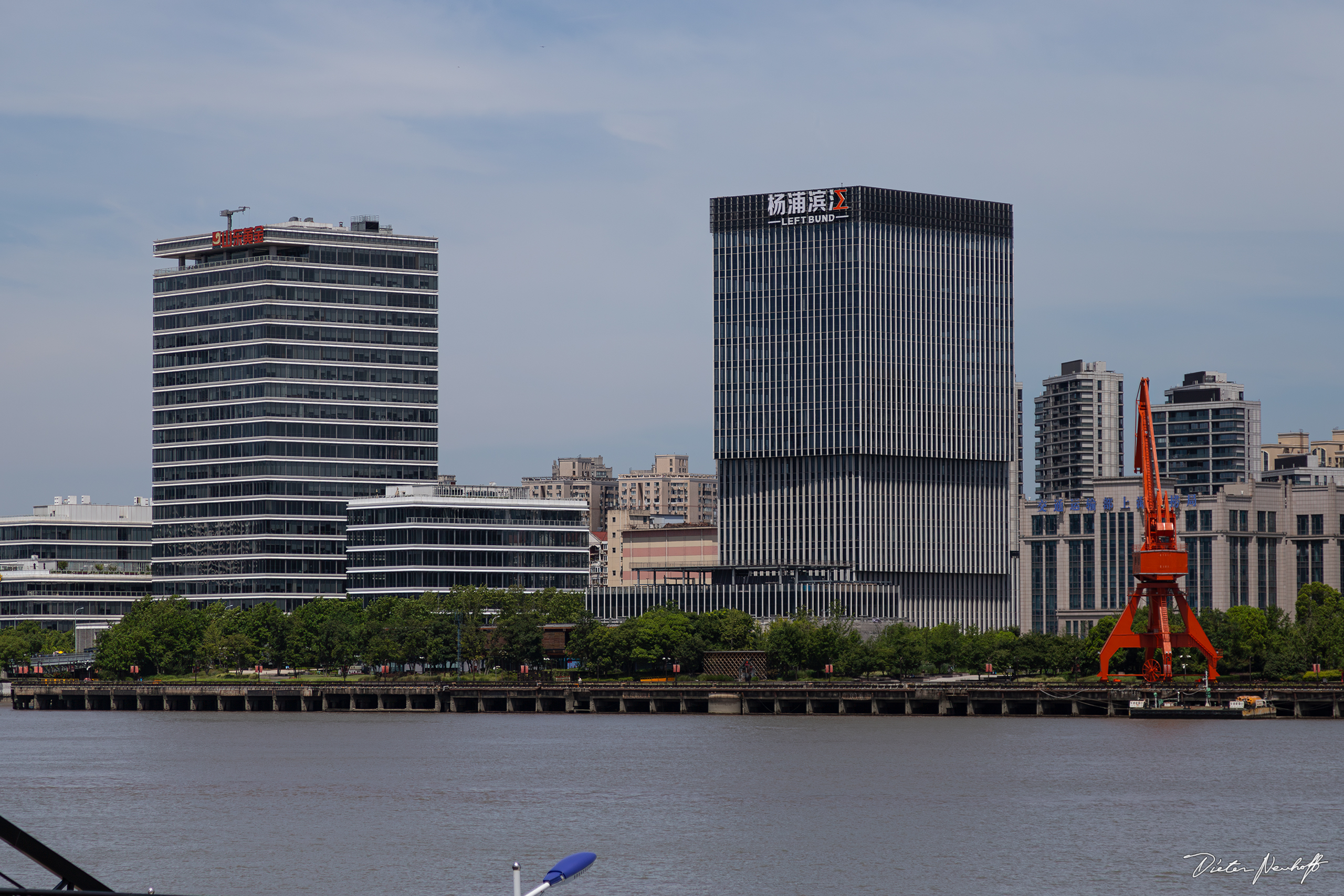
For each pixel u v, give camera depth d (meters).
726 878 180.12
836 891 174.12
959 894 172.62
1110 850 194.62
